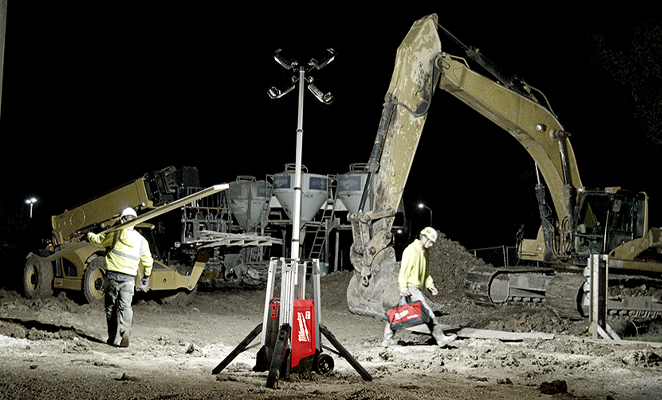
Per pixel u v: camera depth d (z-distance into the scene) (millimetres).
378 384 6199
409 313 9156
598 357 8414
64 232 14633
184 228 18109
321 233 28547
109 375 5777
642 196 13398
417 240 9359
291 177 24141
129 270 8547
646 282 13094
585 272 10477
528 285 13531
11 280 19938
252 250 24078
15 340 7516
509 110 12828
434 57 12312
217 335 10984
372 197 13750
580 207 13039
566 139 13195
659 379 6844
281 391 5480
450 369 7527
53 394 4789
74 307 12359
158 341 9414
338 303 16094
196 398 4926
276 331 6508
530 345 9672
